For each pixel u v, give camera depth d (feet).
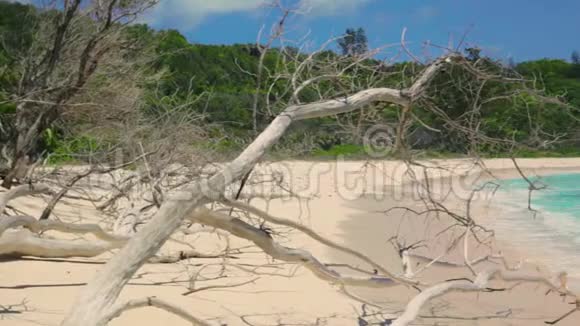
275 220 15.74
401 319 13.61
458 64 17.47
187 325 14.55
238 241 27.76
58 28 32.48
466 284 15.67
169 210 12.66
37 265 19.44
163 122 33.63
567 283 23.16
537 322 17.90
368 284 16.84
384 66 17.53
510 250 31.32
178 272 20.61
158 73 45.52
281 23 16.17
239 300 17.75
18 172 31.71
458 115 18.95
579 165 105.81
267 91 16.37
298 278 21.26
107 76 38.63
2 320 13.61
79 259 20.94
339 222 38.93
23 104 33.12
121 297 16.47
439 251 29.81
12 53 41.22
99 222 28.53
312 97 16.76
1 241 17.38
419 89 17.21
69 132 38.47
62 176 34.27
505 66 18.16
